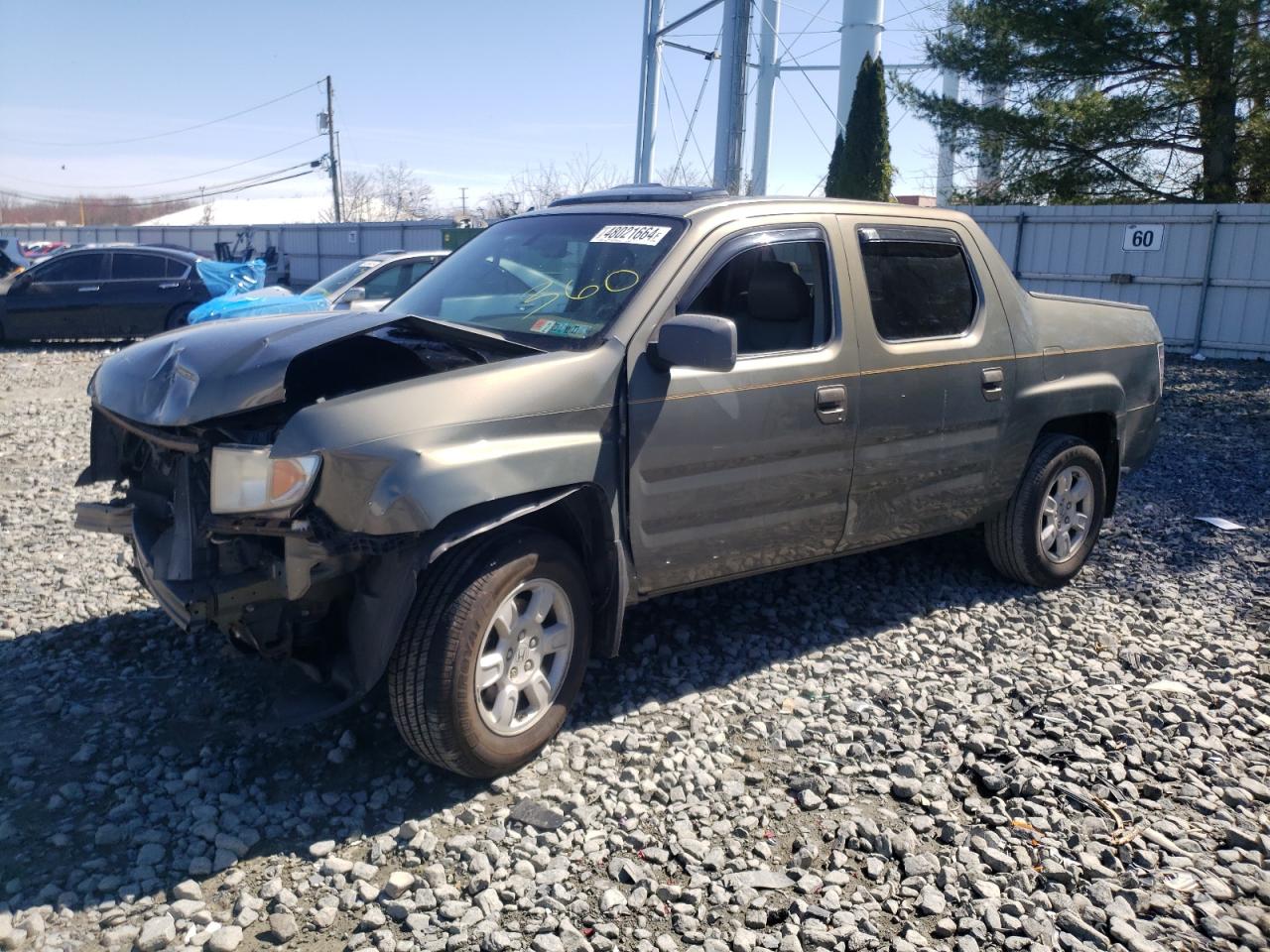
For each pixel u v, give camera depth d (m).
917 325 4.82
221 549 3.59
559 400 3.65
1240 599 5.59
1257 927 3.01
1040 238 17.92
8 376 14.04
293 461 3.26
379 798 3.52
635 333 3.90
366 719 4.07
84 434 9.77
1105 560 6.21
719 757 3.82
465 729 3.44
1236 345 16.06
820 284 4.50
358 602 3.48
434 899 3.01
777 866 3.25
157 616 5.04
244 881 3.11
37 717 4.05
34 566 5.74
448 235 22.70
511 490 3.46
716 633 4.95
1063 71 18.67
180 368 3.71
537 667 3.73
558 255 4.43
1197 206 16.12
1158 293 16.75
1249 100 18.00
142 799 3.48
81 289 17.20
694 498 4.07
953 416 4.90
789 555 4.54
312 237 36.94
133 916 2.93
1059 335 5.45
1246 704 4.38
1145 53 17.94
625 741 3.89
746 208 4.39
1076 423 5.79
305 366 3.83
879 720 4.17
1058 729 4.09
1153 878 3.22
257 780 3.63
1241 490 8.02
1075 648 4.93
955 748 3.96
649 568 4.04
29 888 3.04
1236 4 16.33
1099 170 19.53
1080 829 3.46
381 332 4.12
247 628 3.53
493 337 3.98
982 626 5.14
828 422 4.41
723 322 3.63
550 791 3.57
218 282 17.89
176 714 4.09
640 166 28.02
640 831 3.38
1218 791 3.73
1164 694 4.46
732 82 24.62
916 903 3.08
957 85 23.73
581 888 3.11
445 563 3.46
